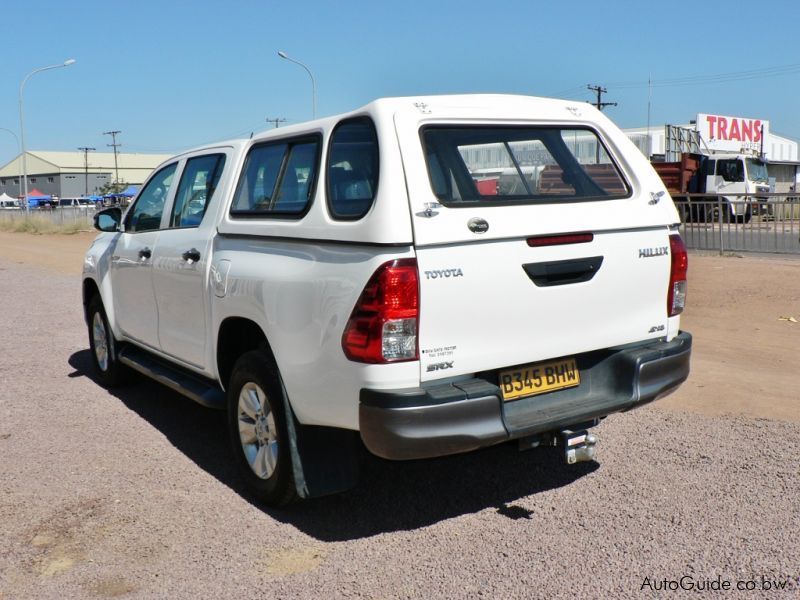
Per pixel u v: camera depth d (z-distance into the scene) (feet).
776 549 12.99
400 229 12.05
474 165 13.52
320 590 12.10
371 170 12.77
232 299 15.43
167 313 18.84
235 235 15.84
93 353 24.63
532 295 13.24
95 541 13.83
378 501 15.39
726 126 149.28
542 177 14.42
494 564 12.77
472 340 12.72
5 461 17.69
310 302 13.24
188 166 18.99
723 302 35.45
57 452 18.26
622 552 13.03
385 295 12.00
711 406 20.35
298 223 13.85
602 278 14.12
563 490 15.62
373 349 12.09
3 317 37.06
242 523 14.47
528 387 13.69
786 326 30.19
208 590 12.18
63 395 23.12
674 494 15.19
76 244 92.99
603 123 15.62
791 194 57.31
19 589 12.29
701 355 25.80
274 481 14.49
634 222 14.51
